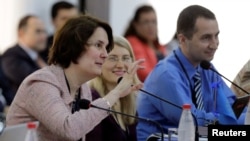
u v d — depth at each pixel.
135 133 6.43
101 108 5.27
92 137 5.97
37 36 10.60
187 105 5.30
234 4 10.84
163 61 6.61
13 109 5.41
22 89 5.38
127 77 5.46
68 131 5.14
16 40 11.80
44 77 5.34
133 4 12.84
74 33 5.43
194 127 5.40
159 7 12.49
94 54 5.42
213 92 6.57
